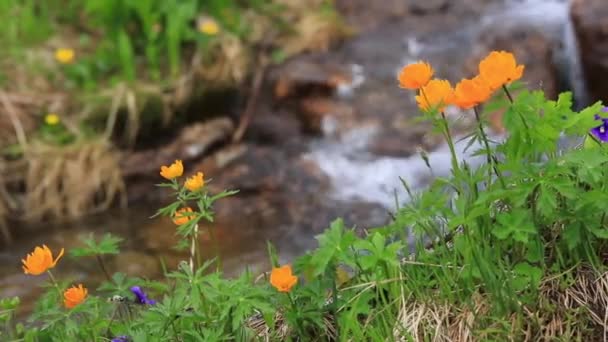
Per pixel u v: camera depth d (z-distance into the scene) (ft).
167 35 25.21
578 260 8.84
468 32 27.40
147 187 22.39
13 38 24.93
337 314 9.18
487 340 8.34
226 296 8.85
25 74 23.80
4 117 22.52
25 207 21.47
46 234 20.75
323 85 25.12
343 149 23.68
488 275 8.54
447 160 22.27
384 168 22.58
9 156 21.99
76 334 9.73
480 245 8.87
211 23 25.61
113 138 23.17
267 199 21.62
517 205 8.34
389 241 10.93
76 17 26.07
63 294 9.96
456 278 8.98
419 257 9.35
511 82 8.83
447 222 9.02
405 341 8.77
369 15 29.25
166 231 20.29
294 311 8.84
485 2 29.09
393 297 9.23
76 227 20.99
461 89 8.39
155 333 8.91
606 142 9.21
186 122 24.16
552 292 8.71
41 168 21.81
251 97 25.23
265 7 27.91
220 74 24.73
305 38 27.04
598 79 22.97
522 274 8.68
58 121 22.90
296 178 22.53
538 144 8.62
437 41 27.25
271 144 24.22
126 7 25.02
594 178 8.19
